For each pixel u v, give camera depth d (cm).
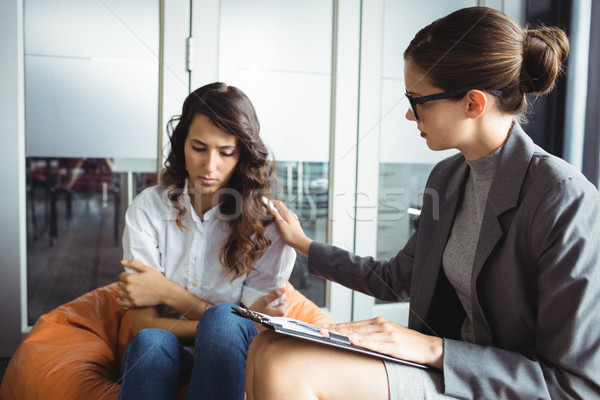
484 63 79
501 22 80
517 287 78
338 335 74
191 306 120
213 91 118
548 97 224
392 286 113
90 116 190
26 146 186
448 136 86
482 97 80
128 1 188
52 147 188
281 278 130
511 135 84
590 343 69
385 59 221
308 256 123
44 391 111
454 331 98
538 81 81
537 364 72
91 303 151
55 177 557
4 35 178
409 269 111
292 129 212
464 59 79
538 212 75
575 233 71
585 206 72
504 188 81
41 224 517
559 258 71
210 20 196
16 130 184
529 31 84
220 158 118
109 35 188
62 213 595
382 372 72
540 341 75
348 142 220
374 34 218
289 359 71
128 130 194
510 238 79
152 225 128
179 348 96
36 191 662
